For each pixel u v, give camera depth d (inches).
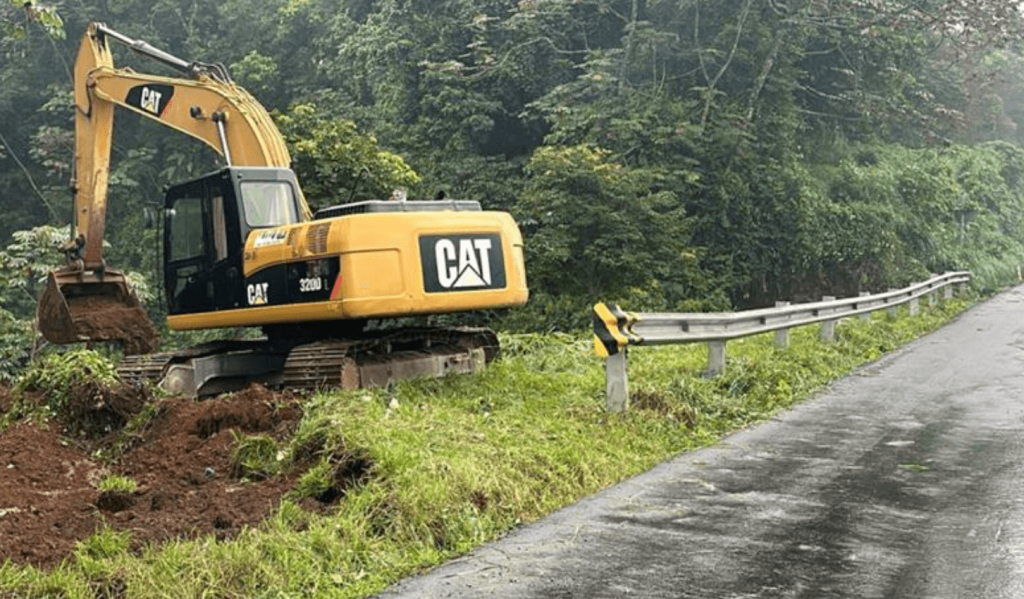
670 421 428.5
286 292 449.1
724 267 1193.4
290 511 279.3
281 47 1720.0
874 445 403.2
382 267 429.1
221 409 374.0
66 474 336.2
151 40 1710.1
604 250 1037.2
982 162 1787.6
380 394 408.2
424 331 480.7
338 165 911.7
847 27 1341.0
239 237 470.3
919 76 1829.5
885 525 291.1
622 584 243.3
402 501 284.4
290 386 437.7
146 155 1614.2
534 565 259.0
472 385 458.0
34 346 766.5
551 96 1246.3
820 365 612.4
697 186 1173.1
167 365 467.5
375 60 1391.5
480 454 334.0
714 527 290.4
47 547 252.8
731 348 650.8
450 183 1263.5
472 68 1300.4
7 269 969.5
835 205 1322.6
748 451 394.6
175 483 320.8
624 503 318.7
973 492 327.0
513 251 469.1
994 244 1642.5
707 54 1286.9
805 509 308.3
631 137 1162.6
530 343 610.9
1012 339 796.6
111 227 1616.6
